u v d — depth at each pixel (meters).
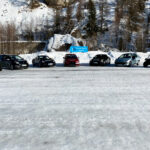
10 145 2.52
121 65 15.80
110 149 2.39
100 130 3.00
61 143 2.56
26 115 3.75
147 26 42.97
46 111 3.99
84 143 2.56
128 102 4.67
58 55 22.95
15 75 9.94
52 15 57.25
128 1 52.38
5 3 66.44
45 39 45.50
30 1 66.19
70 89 6.26
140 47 35.75
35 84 7.21
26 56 23.03
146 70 12.26
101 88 6.39
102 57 16.69
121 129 3.04
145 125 3.21
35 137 2.76
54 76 9.47
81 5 57.38
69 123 3.31
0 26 47.19
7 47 40.66
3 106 4.38
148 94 5.52
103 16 50.09
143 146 2.47
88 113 3.85
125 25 43.53
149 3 58.62
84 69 13.15
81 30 44.44
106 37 41.56
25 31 48.47
